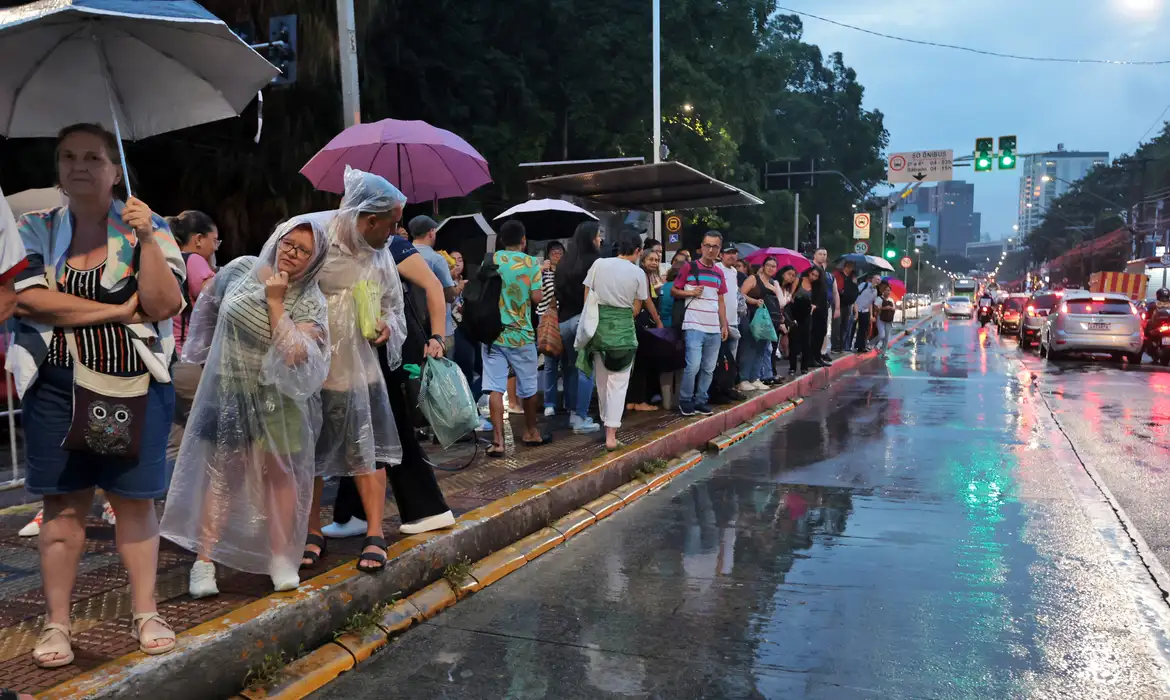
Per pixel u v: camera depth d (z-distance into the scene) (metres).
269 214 14.82
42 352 2.97
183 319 5.25
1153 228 67.50
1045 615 4.34
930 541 5.63
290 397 3.71
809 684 3.58
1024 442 9.30
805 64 57.94
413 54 19.52
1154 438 9.54
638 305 7.37
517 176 21.05
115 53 3.32
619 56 23.66
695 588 4.75
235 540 3.73
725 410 9.77
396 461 4.13
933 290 132.88
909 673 3.68
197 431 3.70
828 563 5.18
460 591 4.59
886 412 11.65
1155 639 4.04
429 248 6.72
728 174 31.14
